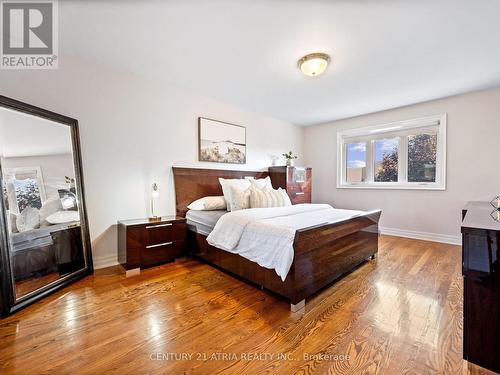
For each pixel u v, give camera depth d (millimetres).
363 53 2205
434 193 3543
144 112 2783
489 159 3096
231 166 3752
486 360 1104
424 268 2477
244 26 1834
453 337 1386
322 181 4871
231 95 3346
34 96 2104
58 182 2113
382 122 4016
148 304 1759
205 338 1383
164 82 2938
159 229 2531
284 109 3951
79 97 2336
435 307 1715
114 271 2400
